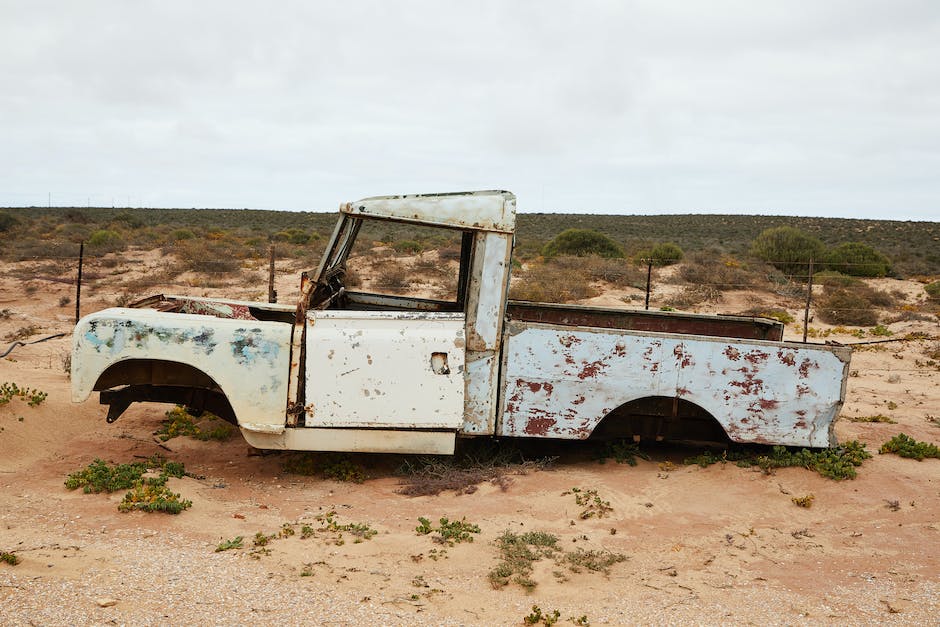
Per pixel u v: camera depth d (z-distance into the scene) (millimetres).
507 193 6230
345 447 6047
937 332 17266
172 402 6492
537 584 4395
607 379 6309
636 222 85688
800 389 6410
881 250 50938
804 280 25453
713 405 6375
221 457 7004
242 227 61188
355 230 6398
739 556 4922
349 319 6023
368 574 4410
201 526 5059
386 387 5977
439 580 4398
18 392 7500
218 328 5969
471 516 5535
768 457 6512
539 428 6332
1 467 6094
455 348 6035
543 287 21125
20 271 24484
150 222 64625
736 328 8367
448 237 37750
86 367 5871
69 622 3523
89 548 4496
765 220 87938
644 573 4633
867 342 15703
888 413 9195
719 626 3914
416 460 6781
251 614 3764
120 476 5672
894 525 5441
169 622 3609
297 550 4707
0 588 3848
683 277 24609
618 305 19922
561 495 5973
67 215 62812
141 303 7035
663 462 6910
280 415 6020
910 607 4172
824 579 4582
